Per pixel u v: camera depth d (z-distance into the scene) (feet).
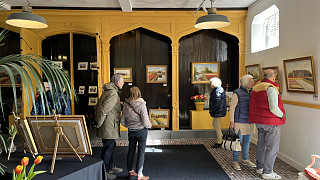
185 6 20.29
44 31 20.70
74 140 7.59
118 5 19.94
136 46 22.41
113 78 12.09
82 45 22.00
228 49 23.00
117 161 15.40
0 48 21.42
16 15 12.44
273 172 12.82
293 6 14.46
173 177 12.78
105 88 11.91
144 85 22.88
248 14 20.72
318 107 12.14
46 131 7.54
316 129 12.50
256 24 19.98
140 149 11.83
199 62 22.67
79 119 7.27
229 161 15.29
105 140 12.17
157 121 22.33
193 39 22.86
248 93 13.52
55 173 6.89
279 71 16.08
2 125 20.58
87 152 7.84
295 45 14.30
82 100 21.95
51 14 20.39
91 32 20.17
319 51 12.20
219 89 17.99
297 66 13.74
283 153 15.69
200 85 23.07
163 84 22.72
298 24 13.99
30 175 6.02
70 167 7.39
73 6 20.16
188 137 21.42
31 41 19.65
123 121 12.16
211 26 15.14
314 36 12.59
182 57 22.86
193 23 21.56
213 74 22.77
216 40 22.98
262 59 18.45
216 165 14.57
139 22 21.35
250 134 13.98
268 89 11.75
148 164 14.84
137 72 22.49
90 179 7.66
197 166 14.43
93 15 20.88
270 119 11.82
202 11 20.97
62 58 22.06
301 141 13.79
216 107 17.97
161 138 21.40
